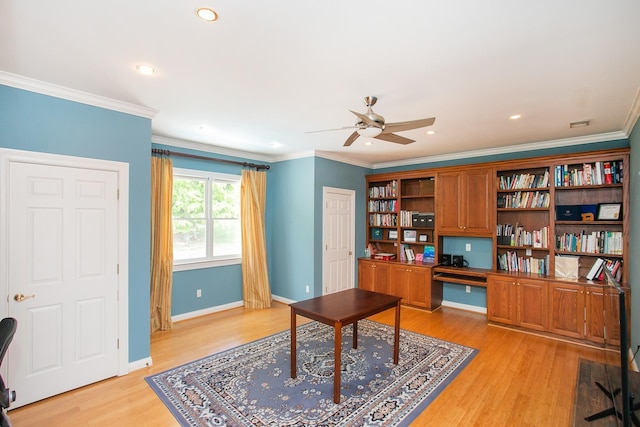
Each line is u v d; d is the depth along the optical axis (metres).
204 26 1.78
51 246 2.62
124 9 1.62
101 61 2.20
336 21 1.72
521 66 2.22
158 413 2.39
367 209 6.23
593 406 2.25
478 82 2.49
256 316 4.75
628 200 3.60
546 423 2.28
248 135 4.17
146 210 3.16
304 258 5.21
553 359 3.29
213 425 2.24
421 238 5.55
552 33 1.81
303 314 2.79
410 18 1.69
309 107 3.10
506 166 4.50
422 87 2.60
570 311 3.79
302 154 5.23
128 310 3.03
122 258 2.98
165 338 3.86
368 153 5.30
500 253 4.76
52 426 2.24
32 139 2.53
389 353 3.43
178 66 2.27
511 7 1.58
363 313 2.74
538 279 4.00
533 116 3.30
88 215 2.81
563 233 4.27
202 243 4.87
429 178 5.58
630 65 2.19
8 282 2.43
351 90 2.67
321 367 3.10
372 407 2.46
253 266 5.21
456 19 1.69
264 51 2.05
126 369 2.99
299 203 5.29
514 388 2.74
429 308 5.00
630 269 3.51
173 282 4.49
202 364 3.18
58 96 2.64
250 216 5.21
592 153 3.82
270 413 2.38
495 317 4.34
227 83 2.55
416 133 4.00
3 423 1.52
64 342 2.68
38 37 1.89
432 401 2.54
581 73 2.32
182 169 4.54
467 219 4.85
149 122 3.17
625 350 1.81
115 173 2.95
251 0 1.55
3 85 2.41
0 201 2.40
